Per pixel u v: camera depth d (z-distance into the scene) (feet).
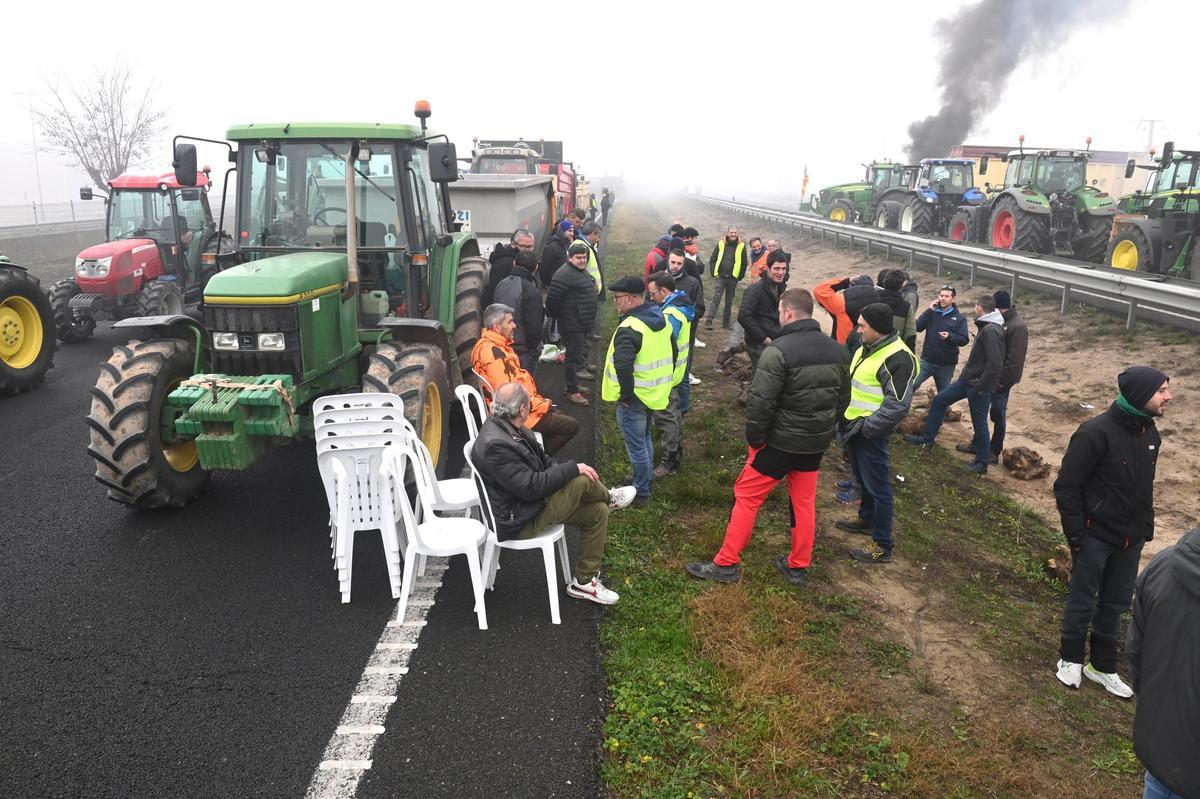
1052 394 30.37
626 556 16.61
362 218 21.30
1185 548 7.38
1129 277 34.01
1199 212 38.88
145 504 17.52
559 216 62.28
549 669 12.78
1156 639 7.38
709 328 42.37
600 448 23.11
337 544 14.88
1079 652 13.30
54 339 28.48
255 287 16.84
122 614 13.94
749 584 15.81
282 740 10.94
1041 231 51.08
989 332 22.49
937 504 21.01
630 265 64.54
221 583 15.15
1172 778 7.24
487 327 19.48
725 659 13.12
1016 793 10.77
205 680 12.19
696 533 18.04
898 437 26.40
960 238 61.41
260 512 18.35
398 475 13.57
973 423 23.40
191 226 39.32
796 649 13.58
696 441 24.23
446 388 20.17
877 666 13.47
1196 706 7.07
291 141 20.72
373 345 20.93
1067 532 12.94
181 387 16.14
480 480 13.97
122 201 37.91
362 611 14.37
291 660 12.78
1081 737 12.09
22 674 12.17
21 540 16.55
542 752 10.88
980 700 12.80
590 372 30.99
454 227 27.25
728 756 10.97
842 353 14.99
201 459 15.88
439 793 10.07
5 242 67.05
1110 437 12.55
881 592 16.08
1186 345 30.96
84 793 9.87
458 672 12.61
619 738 11.17
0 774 10.12
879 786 10.67
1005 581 17.13
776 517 19.22
